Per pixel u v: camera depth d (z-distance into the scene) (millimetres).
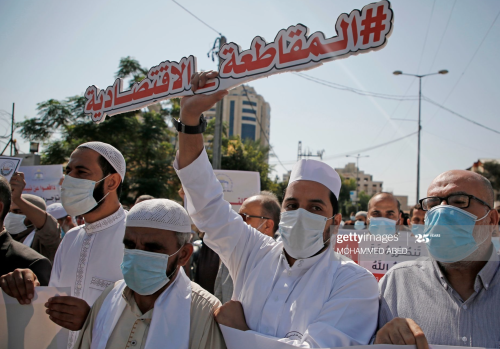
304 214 2139
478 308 1797
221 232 2391
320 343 1762
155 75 2346
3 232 2725
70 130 18094
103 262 2754
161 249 2002
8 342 2135
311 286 2072
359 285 2012
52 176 6547
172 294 2008
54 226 4082
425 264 2025
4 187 2658
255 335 1863
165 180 19531
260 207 3668
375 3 1659
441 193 1939
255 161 25281
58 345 2236
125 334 1962
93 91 2637
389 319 1992
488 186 1927
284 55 1884
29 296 2150
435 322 1865
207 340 1959
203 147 2305
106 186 2828
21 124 17594
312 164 2283
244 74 2004
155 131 19281
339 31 1741
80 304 2146
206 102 2098
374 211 4094
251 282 2242
